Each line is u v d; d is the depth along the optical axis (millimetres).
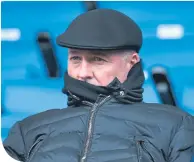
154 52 9109
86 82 7305
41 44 9352
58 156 6711
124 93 7312
